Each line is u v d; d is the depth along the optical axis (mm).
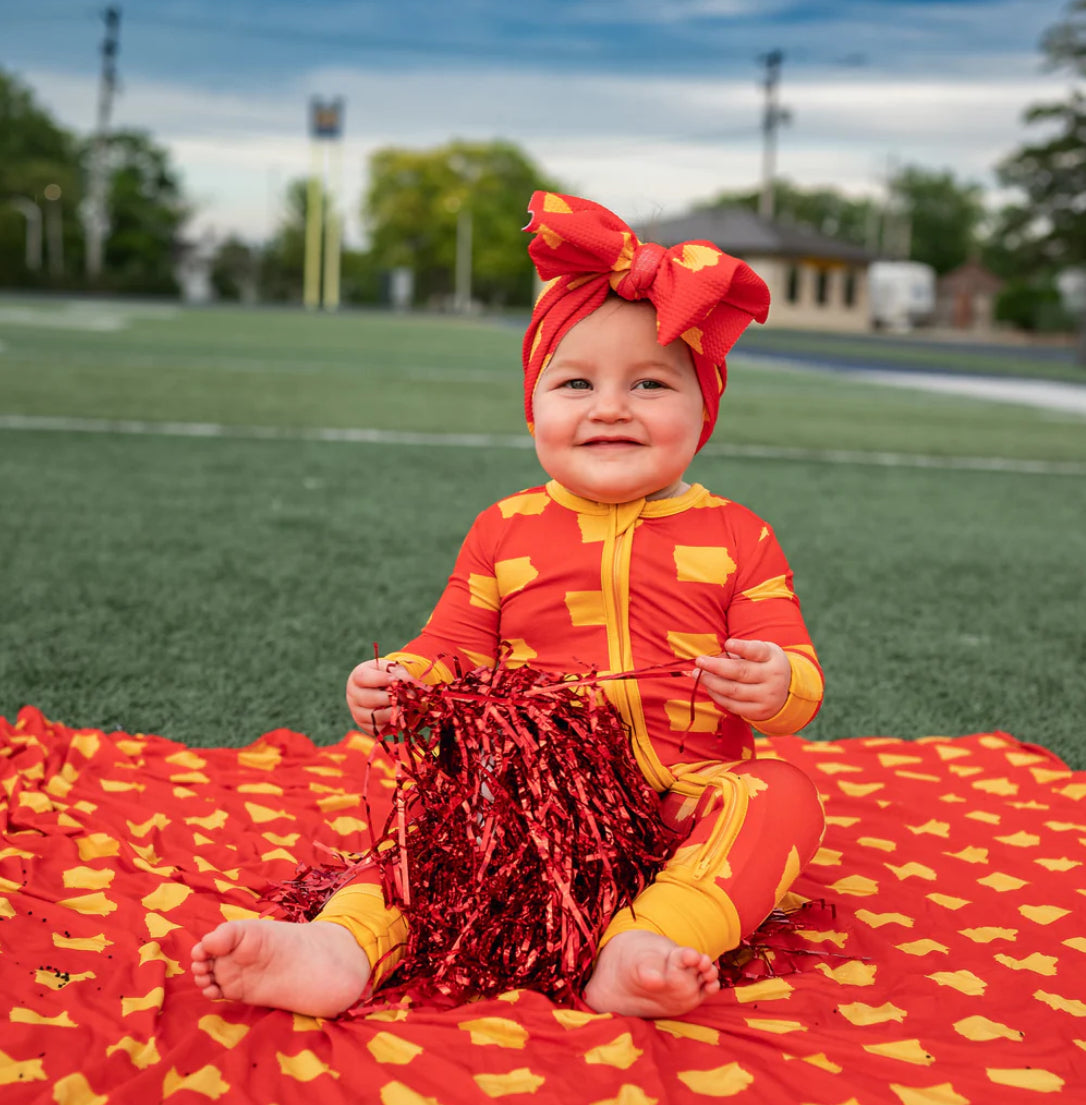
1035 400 15414
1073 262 37188
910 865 2111
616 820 1624
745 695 1666
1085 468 8664
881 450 9328
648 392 1793
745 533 1871
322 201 84062
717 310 1802
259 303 64938
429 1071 1401
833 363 22906
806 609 4172
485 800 1615
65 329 21516
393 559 4680
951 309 74312
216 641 3502
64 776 2416
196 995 1589
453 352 21250
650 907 1562
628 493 1806
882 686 3352
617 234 1749
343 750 2666
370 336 26406
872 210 90062
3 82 79875
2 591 3947
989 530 5957
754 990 1633
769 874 1620
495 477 6938
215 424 8836
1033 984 1696
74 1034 1462
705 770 1787
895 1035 1524
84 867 1964
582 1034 1459
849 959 1758
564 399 1805
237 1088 1360
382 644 3531
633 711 1805
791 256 50406
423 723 1650
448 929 1597
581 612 1846
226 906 1882
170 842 2119
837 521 6035
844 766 2672
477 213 77438
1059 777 2605
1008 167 36875
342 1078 1392
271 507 5699
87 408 9359
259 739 2713
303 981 1498
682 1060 1457
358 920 1584
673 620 1821
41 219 76438
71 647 3379
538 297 1866
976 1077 1436
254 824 2244
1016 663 3607
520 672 1689
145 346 17969
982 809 2418
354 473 6867
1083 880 2070
